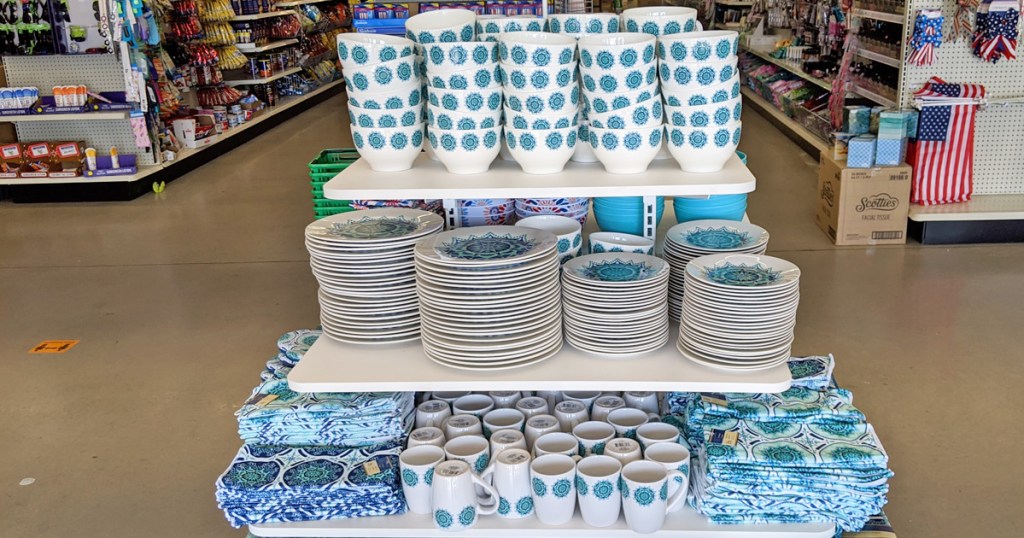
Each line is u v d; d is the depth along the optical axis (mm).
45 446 3105
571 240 2250
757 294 1929
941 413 3084
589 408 2389
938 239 4824
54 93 6449
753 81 9523
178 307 4422
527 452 2102
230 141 8523
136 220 6078
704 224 2393
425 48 2027
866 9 5496
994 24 4578
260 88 9945
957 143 4785
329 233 2191
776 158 7129
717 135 1996
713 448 2072
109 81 6719
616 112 1991
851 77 5953
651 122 2014
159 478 2873
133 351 3904
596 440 2162
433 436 2242
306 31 11781
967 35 4738
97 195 6664
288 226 5793
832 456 2031
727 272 2043
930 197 4895
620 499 2043
